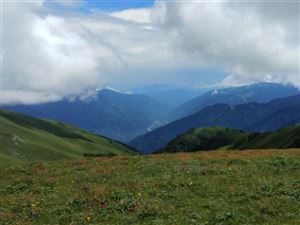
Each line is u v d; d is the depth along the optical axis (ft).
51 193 122.83
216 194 108.17
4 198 121.39
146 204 101.35
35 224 96.48
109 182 128.36
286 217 91.30
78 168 156.97
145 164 151.74
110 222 93.91
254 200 102.12
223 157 156.97
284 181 114.93
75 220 96.89
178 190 112.78
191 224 88.02
